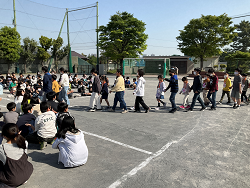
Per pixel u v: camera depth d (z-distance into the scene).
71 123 3.58
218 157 4.02
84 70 43.31
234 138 5.05
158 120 6.67
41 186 3.02
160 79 8.25
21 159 2.90
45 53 40.50
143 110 8.16
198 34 31.83
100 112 7.80
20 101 6.73
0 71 36.25
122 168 3.59
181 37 34.50
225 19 31.47
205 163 3.77
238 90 8.27
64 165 3.56
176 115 7.36
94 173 3.42
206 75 8.81
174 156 4.06
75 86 15.59
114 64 49.59
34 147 4.53
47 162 3.81
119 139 4.96
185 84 8.23
